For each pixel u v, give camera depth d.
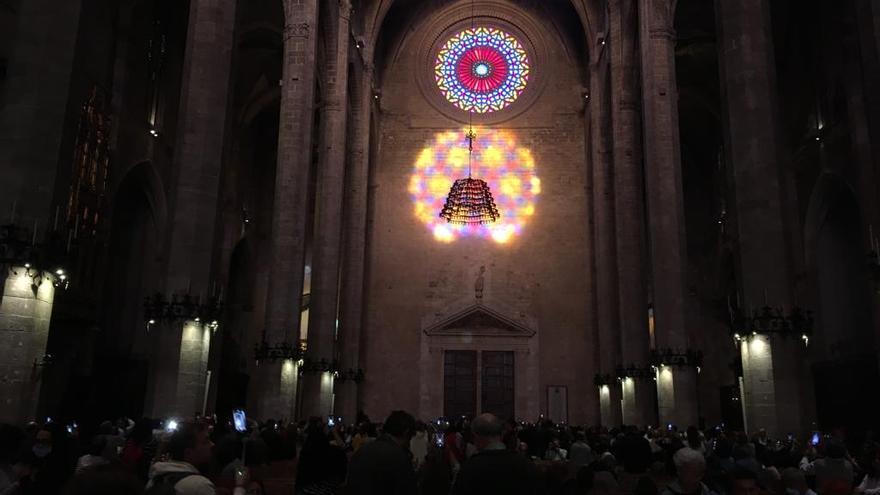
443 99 41.09
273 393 21.66
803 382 15.43
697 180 39.84
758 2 17.47
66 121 14.78
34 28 14.84
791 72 29.80
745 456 7.16
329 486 6.32
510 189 39.69
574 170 39.69
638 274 28.27
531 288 38.28
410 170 40.19
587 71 40.28
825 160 26.67
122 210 27.12
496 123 40.62
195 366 16.69
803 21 28.64
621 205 28.98
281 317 22.28
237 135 35.94
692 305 37.97
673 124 22.80
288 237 22.84
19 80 14.59
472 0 41.56
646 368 27.05
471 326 37.78
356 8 34.78
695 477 5.32
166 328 16.64
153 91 27.12
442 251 39.03
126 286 26.80
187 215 17.36
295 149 23.33
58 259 14.36
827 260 27.86
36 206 14.13
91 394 22.64
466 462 4.79
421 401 36.97
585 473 6.62
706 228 39.03
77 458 7.85
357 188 34.97
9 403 13.27
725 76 17.45
